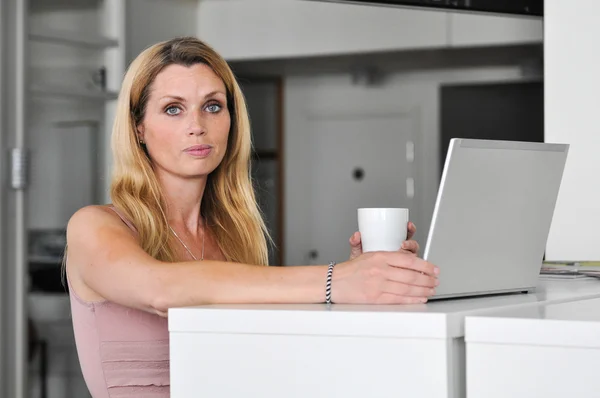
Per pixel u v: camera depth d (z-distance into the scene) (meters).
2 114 3.69
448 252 1.40
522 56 5.24
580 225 2.85
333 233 5.68
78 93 4.01
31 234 3.81
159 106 1.70
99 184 4.02
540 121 5.43
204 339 1.25
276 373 1.21
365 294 1.33
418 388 1.14
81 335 1.62
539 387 1.12
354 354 1.17
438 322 1.13
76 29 4.05
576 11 2.85
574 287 1.80
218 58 1.78
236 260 1.91
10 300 3.74
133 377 1.61
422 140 5.52
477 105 5.48
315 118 5.68
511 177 1.48
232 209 1.93
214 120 1.73
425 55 5.20
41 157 3.84
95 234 1.52
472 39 4.93
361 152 5.63
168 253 1.71
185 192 1.78
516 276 1.56
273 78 5.69
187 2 5.07
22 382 3.74
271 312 1.21
